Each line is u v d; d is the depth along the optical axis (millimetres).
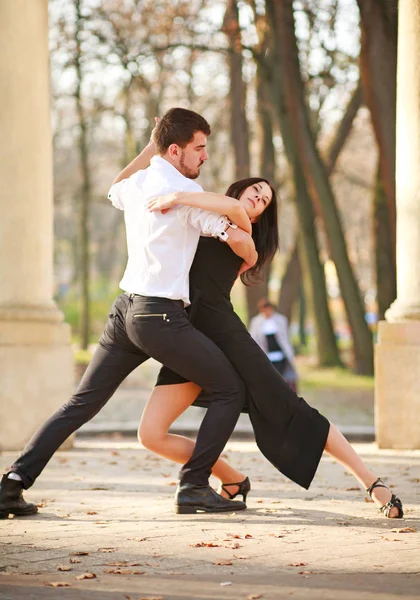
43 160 10680
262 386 6230
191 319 6262
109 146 40938
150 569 4668
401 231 10727
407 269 10625
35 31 10562
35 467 6254
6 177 10453
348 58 24703
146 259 6109
